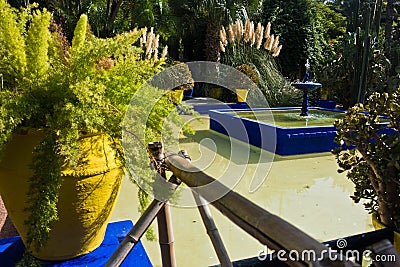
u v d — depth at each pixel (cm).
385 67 738
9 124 113
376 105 162
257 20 1018
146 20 841
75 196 134
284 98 754
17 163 128
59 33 166
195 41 995
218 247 98
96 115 120
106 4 834
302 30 1025
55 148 118
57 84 126
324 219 242
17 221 141
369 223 235
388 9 946
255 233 59
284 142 422
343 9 1491
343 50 777
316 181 325
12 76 130
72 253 148
